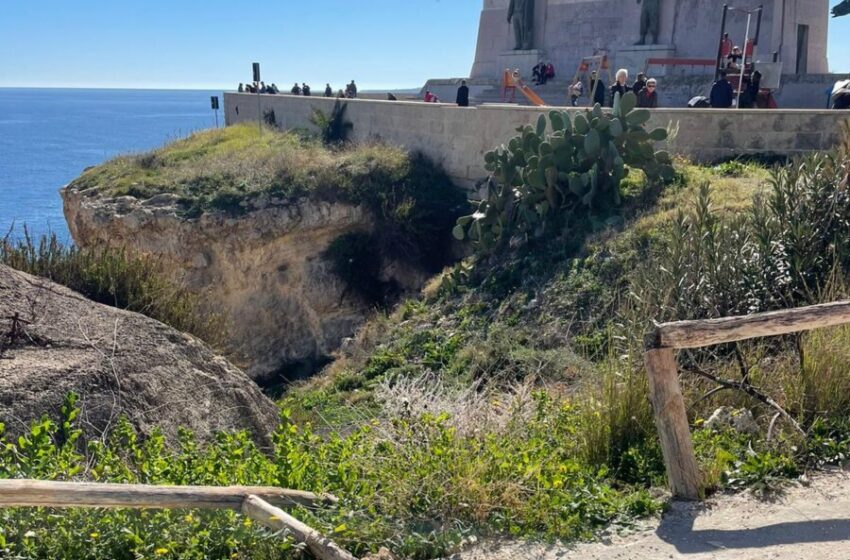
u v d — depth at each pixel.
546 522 5.41
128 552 4.94
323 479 5.89
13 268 9.57
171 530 5.05
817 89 24.52
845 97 18.64
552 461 6.12
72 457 5.85
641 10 28.69
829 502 5.56
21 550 4.80
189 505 4.87
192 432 7.19
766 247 9.47
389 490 5.58
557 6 31.89
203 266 20.97
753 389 6.69
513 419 6.76
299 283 21.11
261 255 20.95
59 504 4.44
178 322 10.48
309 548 4.98
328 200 21.27
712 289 9.05
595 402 6.80
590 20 30.69
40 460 5.55
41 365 7.48
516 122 20.11
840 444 6.34
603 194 15.80
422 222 21.22
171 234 20.95
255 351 20.84
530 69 32.25
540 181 15.79
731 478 5.93
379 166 22.05
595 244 14.30
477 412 6.87
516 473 5.77
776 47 26.05
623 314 9.57
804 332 7.47
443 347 13.73
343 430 9.17
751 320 5.64
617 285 13.05
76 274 10.23
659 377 5.72
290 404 12.90
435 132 22.64
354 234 21.42
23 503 4.35
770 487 5.81
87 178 24.70
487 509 5.50
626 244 13.80
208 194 21.67
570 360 10.80
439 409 6.78
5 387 7.06
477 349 12.79
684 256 9.54
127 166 25.19
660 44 28.31
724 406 7.02
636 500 5.63
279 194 21.31
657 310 8.98
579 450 6.56
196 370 8.53
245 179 22.02
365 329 16.45
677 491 5.74
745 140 17.00
